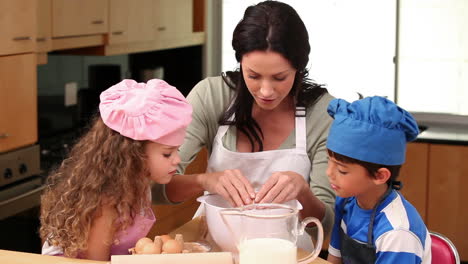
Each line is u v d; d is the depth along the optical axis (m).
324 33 4.59
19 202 2.80
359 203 1.61
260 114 1.84
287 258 1.25
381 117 1.48
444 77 4.45
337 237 1.73
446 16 4.38
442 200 3.92
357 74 4.58
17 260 1.37
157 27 4.07
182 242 1.46
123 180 1.45
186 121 1.48
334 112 1.57
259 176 1.83
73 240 1.44
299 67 1.65
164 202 1.80
